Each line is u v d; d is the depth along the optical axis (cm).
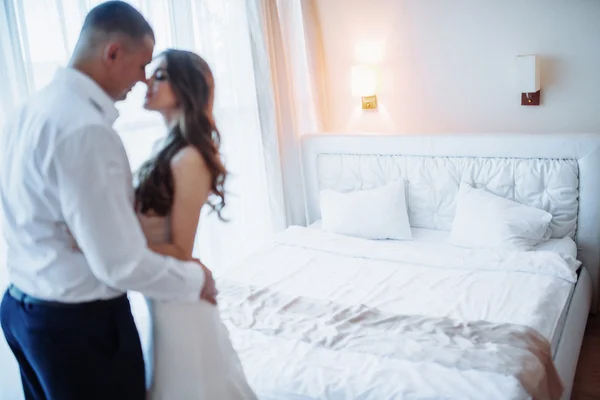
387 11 376
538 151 317
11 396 237
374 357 207
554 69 337
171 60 153
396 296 264
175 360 158
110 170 136
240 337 228
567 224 316
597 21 320
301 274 296
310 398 190
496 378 188
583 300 278
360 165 367
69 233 145
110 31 145
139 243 140
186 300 153
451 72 367
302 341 222
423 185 348
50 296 144
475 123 368
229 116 349
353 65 396
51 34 245
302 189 394
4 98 226
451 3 355
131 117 290
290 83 387
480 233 312
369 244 324
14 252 152
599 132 334
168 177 153
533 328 223
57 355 144
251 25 354
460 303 253
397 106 389
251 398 176
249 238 374
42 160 136
